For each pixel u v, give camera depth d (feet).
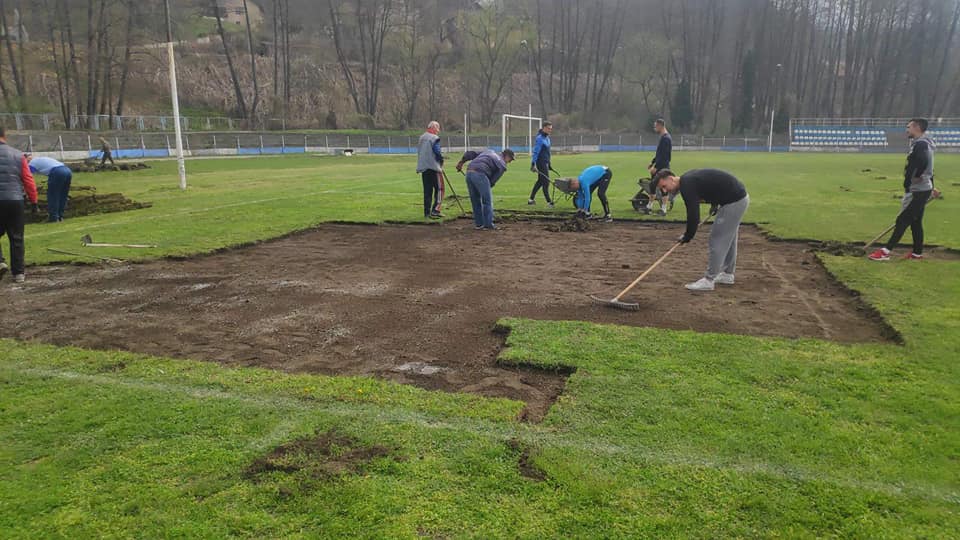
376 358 15.21
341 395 12.64
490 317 18.54
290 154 146.51
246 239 31.58
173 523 8.61
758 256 27.61
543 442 10.62
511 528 8.40
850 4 214.90
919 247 25.49
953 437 10.75
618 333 16.30
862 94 220.23
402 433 11.01
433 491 9.26
